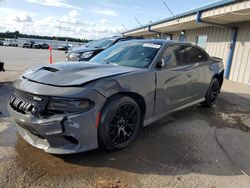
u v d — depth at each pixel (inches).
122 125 117.3
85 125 100.0
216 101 238.2
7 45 1740.9
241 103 236.2
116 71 120.2
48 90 100.3
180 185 94.5
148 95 129.0
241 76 391.5
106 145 110.8
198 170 106.0
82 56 322.7
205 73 187.2
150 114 135.3
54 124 96.9
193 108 206.4
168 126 158.6
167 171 103.7
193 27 557.3
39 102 100.0
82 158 110.0
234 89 315.3
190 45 176.4
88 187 90.1
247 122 175.2
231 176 102.9
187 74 160.9
